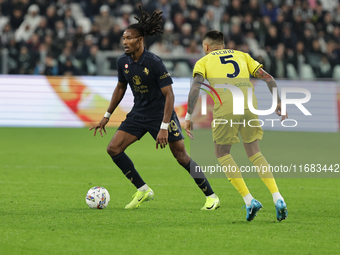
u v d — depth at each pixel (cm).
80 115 4969
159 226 1481
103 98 4966
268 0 6556
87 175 2569
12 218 1567
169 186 2298
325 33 6606
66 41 5672
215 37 1672
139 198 1789
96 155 3325
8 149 3519
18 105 4950
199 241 1308
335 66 6088
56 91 4959
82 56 5566
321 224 1534
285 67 5822
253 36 6109
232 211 1741
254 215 1521
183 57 5516
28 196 1980
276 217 1606
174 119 1769
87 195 1748
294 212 1736
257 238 1345
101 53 5394
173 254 1188
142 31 1712
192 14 6184
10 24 6003
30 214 1633
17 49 5612
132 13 6297
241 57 1642
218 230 1438
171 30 6019
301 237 1362
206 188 1777
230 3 6350
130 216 1628
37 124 4956
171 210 1750
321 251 1224
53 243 1273
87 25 6269
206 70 1617
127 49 1700
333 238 1355
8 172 2605
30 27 5991
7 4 6041
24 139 4097
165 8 6247
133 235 1365
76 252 1196
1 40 5847
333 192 2186
